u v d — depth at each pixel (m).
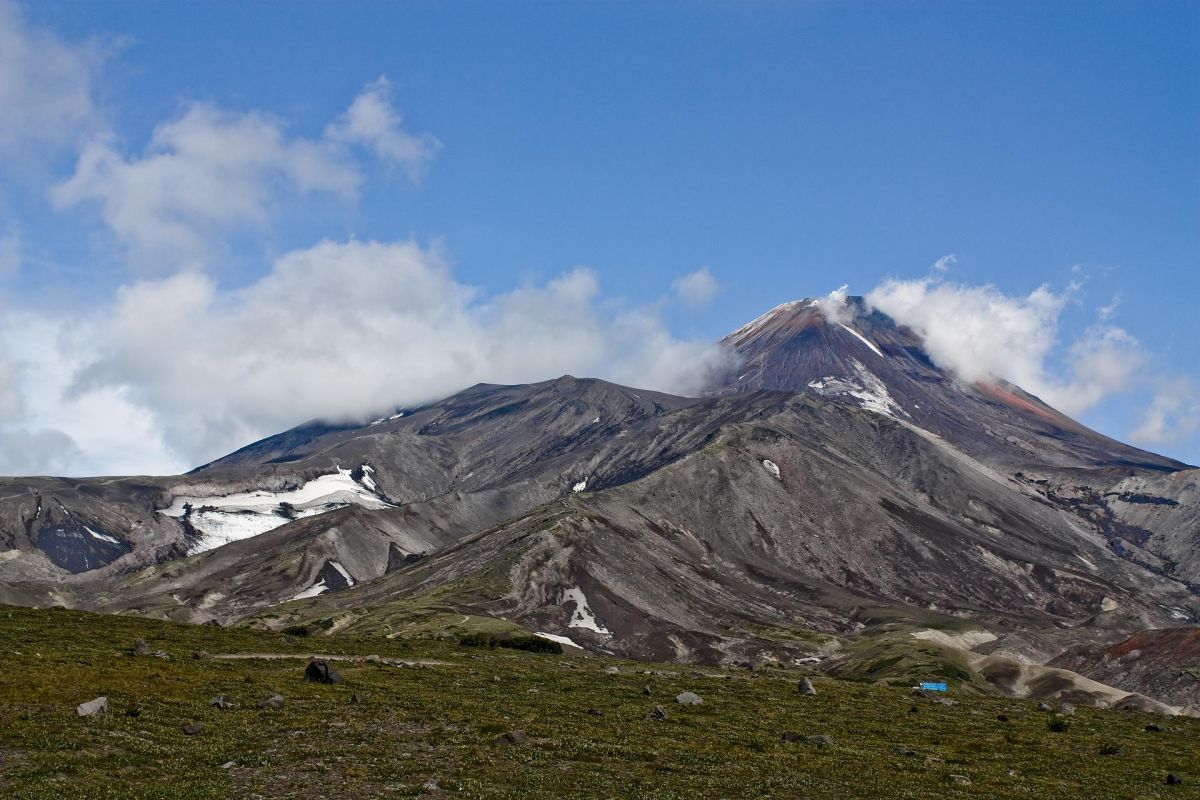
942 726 82.56
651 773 58.72
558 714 75.75
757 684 103.81
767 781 58.28
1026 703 104.50
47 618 109.88
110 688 71.25
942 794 58.00
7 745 55.91
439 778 54.41
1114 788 62.22
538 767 58.31
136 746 57.66
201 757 56.66
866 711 88.50
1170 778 64.56
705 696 91.00
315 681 82.38
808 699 94.00
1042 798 58.41
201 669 84.19
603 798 52.62
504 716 73.00
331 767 55.94
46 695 67.44
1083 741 78.50
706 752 64.94
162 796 49.09
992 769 66.00
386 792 51.78
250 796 50.28
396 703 74.69
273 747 59.69
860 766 64.12
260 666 91.31
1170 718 98.44
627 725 72.81
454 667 101.12
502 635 152.75
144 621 117.50
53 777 51.09
